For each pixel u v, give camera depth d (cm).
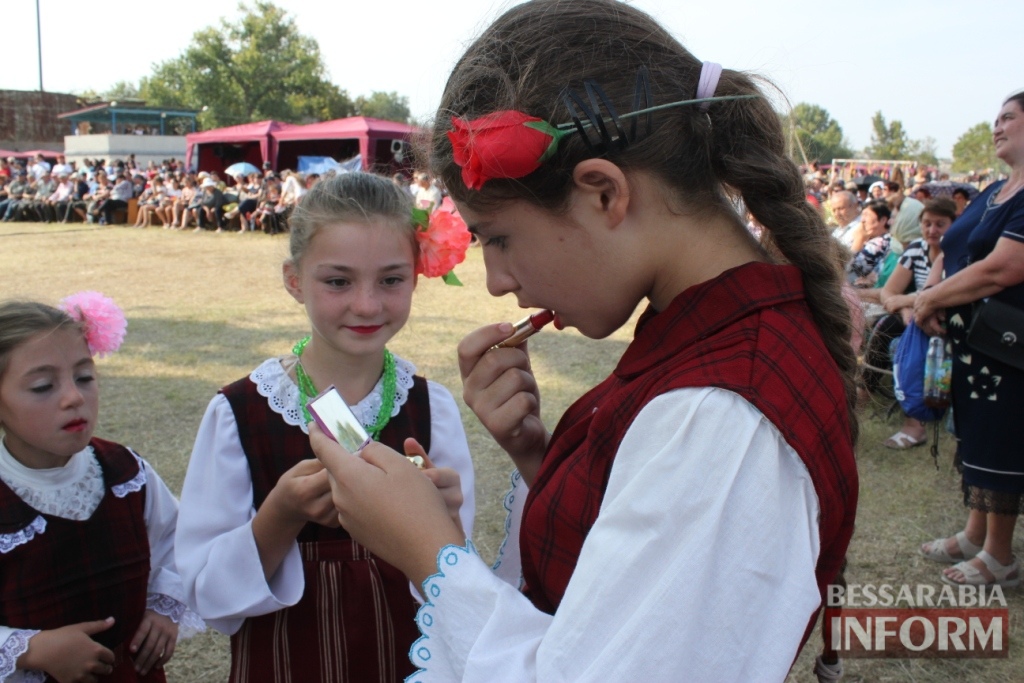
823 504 75
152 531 187
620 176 80
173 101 5122
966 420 274
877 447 418
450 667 84
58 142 3578
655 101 84
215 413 158
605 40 85
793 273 87
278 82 5025
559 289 87
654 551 71
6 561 159
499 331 120
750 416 73
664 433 76
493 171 81
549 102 83
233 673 149
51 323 159
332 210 152
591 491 85
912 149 5081
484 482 364
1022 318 253
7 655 154
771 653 69
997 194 275
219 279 952
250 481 156
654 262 86
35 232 1543
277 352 589
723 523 71
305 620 148
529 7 91
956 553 303
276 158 1994
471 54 92
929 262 436
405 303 161
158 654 181
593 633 71
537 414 125
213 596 142
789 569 71
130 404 461
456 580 86
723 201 90
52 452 160
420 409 170
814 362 80
